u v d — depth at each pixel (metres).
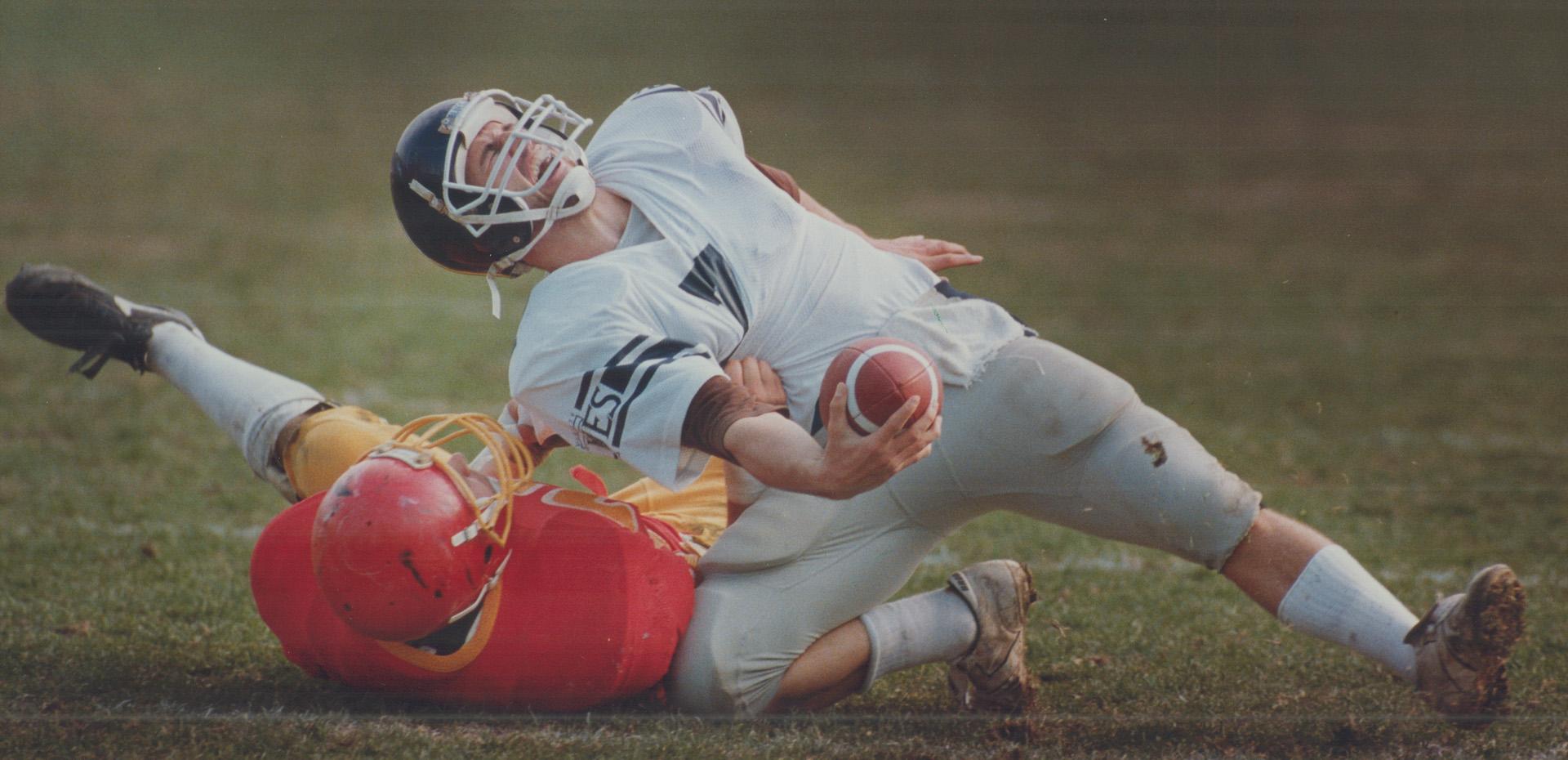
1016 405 8.82
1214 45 48.00
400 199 9.30
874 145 37.78
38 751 8.45
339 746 8.58
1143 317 23.55
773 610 8.88
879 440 7.32
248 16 50.56
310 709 9.33
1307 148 38.06
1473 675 8.62
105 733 8.74
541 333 8.51
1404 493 15.37
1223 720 9.39
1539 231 29.94
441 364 20.19
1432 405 18.84
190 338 10.99
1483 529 14.18
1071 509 9.11
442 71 43.44
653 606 8.84
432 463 8.41
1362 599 8.92
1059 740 9.05
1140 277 26.31
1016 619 9.20
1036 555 13.48
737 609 8.91
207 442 16.50
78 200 30.16
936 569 13.05
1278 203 32.78
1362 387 19.77
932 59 47.59
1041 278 26.12
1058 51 48.09
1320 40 48.53
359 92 40.97
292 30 48.47
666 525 9.93
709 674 8.87
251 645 10.60
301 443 10.18
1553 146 37.56
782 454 7.63
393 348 20.95
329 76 42.75
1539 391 19.53
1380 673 10.30
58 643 10.47
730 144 9.56
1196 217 31.47
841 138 38.34
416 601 8.17
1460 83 43.94
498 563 8.63
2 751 8.45
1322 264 27.47
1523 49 47.06
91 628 10.85
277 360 20.03
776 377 9.07
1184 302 24.56
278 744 8.59
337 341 21.22
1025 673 9.30
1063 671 10.45
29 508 13.98
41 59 44.38
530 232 9.17
